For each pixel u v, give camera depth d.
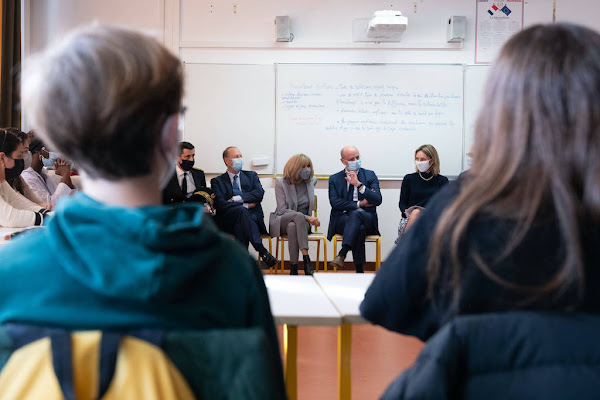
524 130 0.72
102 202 0.68
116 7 6.15
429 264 0.78
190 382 0.60
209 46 6.15
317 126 6.20
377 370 2.82
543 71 0.73
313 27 6.21
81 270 0.61
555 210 0.70
